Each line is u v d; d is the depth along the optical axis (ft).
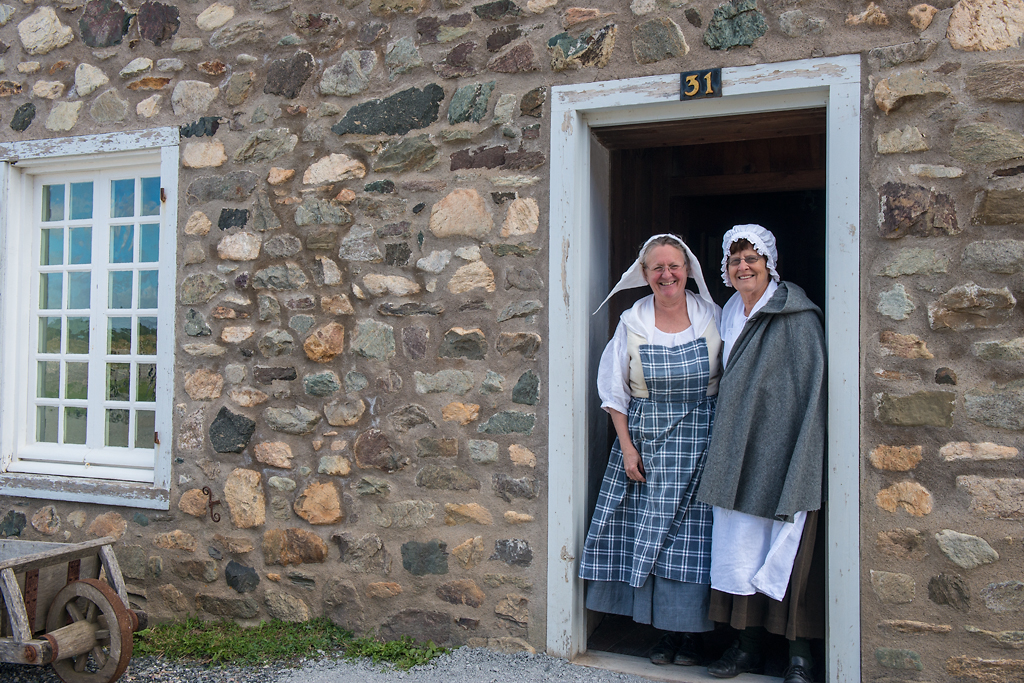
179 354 11.43
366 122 10.62
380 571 10.41
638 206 12.74
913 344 8.32
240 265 11.18
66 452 12.38
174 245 11.49
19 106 12.45
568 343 9.69
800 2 8.75
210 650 10.19
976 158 8.16
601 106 9.52
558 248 9.71
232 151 11.27
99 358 12.34
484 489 10.00
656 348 9.30
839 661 8.50
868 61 8.50
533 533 9.80
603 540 9.59
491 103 10.05
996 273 8.09
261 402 11.00
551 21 9.79
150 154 11.88
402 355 10.37
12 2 12.48
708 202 16.43
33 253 12.86
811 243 16.31
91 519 11.84
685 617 9.06
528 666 9.52
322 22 10.89
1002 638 7.99
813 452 8.41
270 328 11.00
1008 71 8.07
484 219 10.05
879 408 8.40
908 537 8.30
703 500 8.71
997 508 8.02
